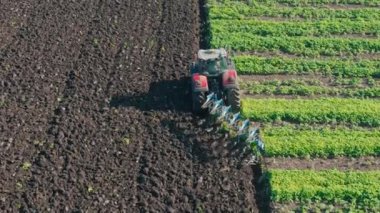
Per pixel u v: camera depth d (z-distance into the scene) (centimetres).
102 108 3850
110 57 4372
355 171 3431
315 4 5141
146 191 3253
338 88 4116
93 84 4075
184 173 3372
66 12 4972
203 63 3853
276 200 3231
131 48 4488
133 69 4247
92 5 5097
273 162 3491
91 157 3466
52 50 4441
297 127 3753
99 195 3219
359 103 3947
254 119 3803
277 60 4369
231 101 3747
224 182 3319
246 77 4231
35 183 3284
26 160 3441
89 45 4509
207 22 4872
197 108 3747
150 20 4875
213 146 3550
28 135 3625
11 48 4450
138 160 3459
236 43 4578
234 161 3456
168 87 4066
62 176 3331
